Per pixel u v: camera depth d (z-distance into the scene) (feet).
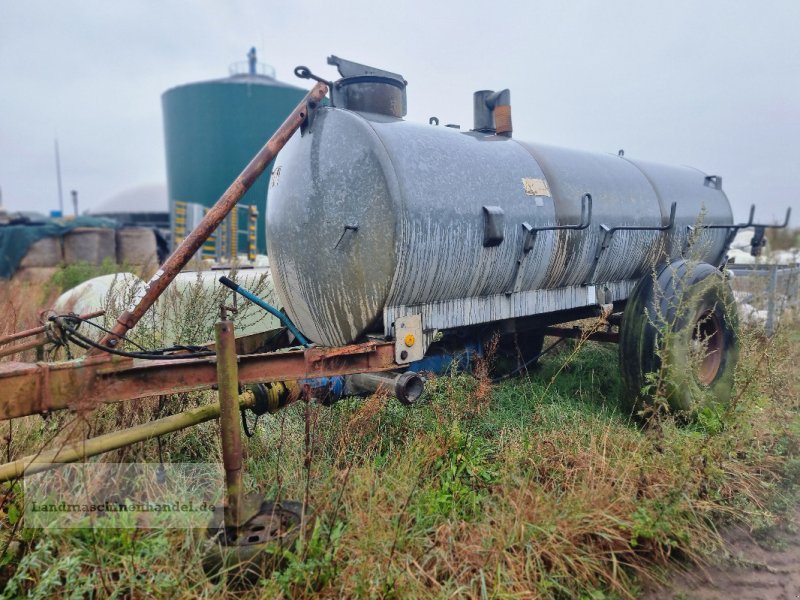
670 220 14.56
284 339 12.87
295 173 11.38
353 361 9.53
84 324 16.83
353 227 10.12
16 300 22.24
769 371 13.60
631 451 10.80
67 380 7.38
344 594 7.14
